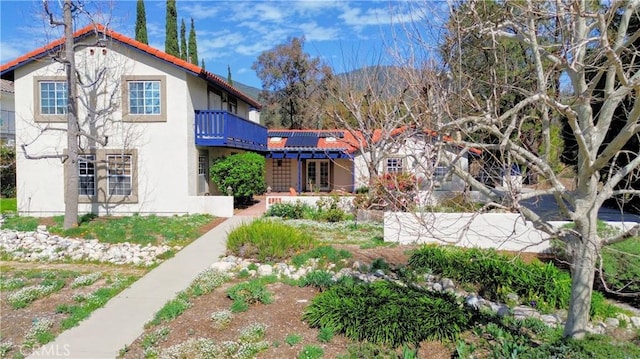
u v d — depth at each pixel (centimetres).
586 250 464
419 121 495
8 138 2866
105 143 1498
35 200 1627
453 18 511
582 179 438
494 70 479
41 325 630
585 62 466
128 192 1656
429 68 570
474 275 820
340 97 1162
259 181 1947
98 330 626
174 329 612
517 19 467
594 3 452
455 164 447
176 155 1658
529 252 1040
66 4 1345
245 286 745
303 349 538
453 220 1045
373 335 555
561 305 725
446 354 529
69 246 1166
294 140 2722
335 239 1266
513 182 446
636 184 796
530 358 468
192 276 901
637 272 765
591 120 453
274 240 1026
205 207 1673
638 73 414
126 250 1133
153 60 1634
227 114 1752
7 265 1012
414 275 854
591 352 452
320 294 687
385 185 594
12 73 1619
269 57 4250
